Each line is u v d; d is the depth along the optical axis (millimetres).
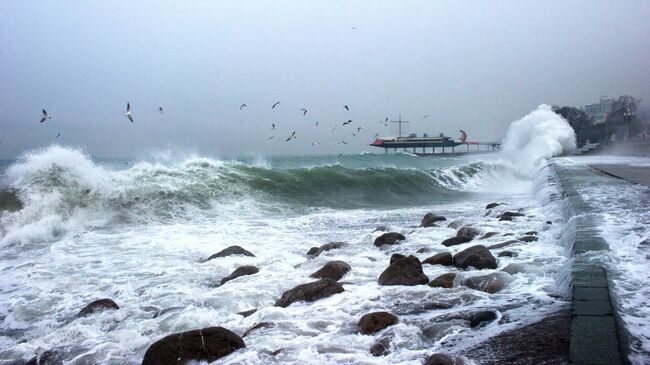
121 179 16297
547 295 5543
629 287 4844
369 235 10883
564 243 8164
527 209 14422
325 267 7586
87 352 5016
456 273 6895
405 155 75562
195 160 20266
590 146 59125
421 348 4293
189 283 7848
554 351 3764
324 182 22297
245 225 14070
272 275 7762
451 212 16453
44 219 13289
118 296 7312
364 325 4887
